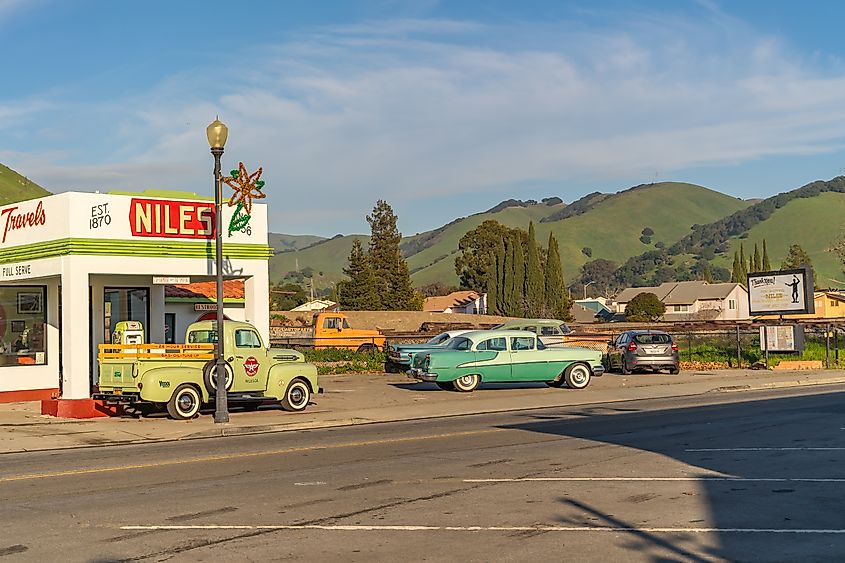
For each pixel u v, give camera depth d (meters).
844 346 46.03
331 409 23.58
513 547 9.05
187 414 21.42
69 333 22.41
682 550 8.90
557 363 28.50
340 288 98.75
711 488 12.05
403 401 25.45
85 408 22.27
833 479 12.65
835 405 23.41
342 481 12.93
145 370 21.11
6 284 25.53
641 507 10.88
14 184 108.94
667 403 24.98
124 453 16.69
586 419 21.05
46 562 8.70
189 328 23.00
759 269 140.25
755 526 9.88
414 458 15.12
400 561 8.59
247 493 12.10
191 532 9.85
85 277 22.62
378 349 42.50
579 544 9.15
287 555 8.85
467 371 27.58
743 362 39.22
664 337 34.34
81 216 22.62
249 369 22.25
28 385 25.72
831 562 8.48
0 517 10.75
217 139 20.83
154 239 23.59
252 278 25.20
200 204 24.34
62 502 11.66
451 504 11.17
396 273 100.69
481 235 121.31
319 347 43.25
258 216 25.27
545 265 111.75
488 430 19.08
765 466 13.79
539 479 12.85
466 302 117.81
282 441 18.09
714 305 126.50
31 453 17.19
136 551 9.08
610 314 129.12
